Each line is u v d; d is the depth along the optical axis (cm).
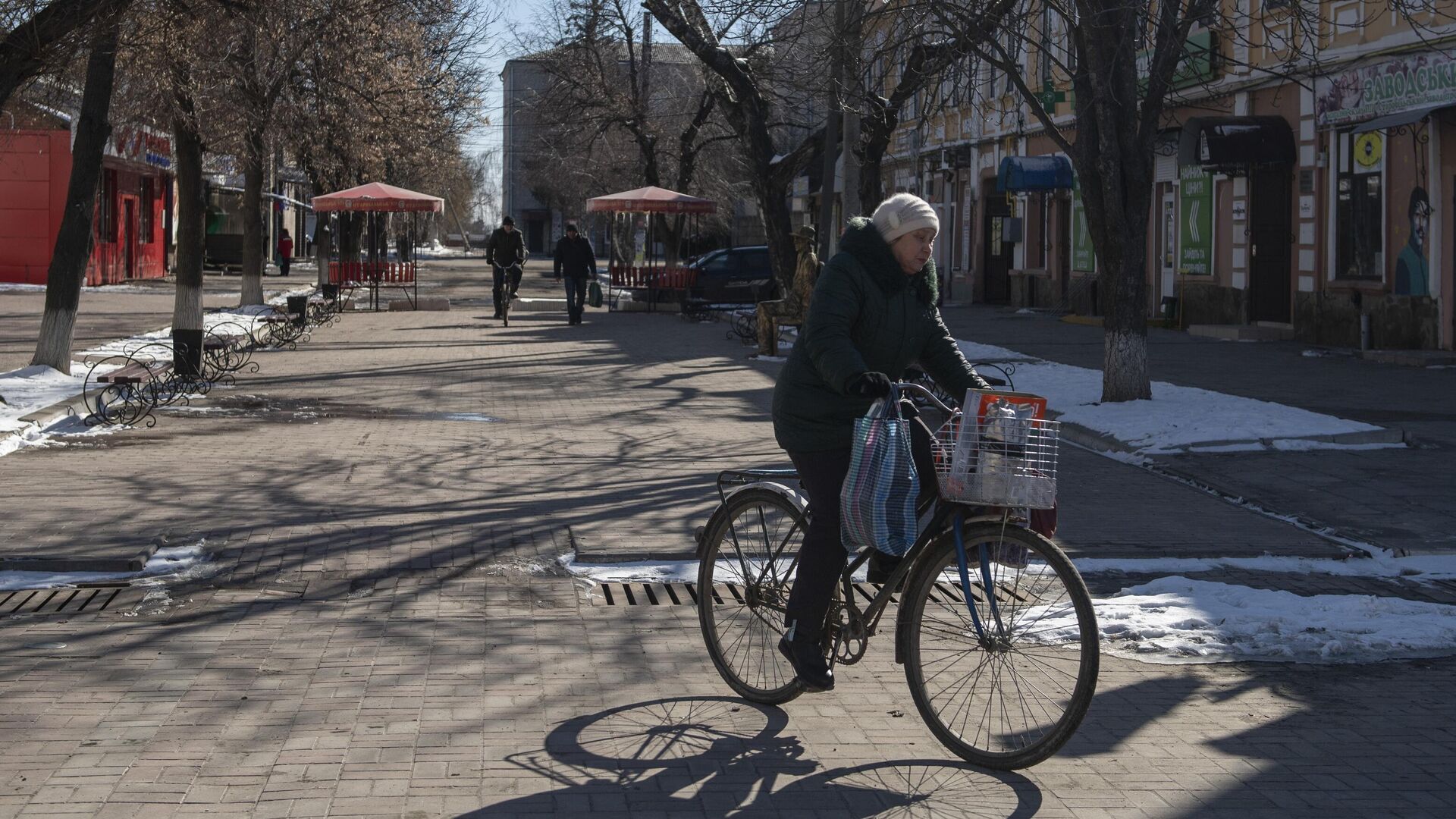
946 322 3048
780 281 2642
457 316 3259
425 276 6072
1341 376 1784
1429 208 1962
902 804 444
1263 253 2472
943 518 486
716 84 2653
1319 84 2209
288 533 844
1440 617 679
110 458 1114
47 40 1260
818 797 448
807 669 507
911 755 489
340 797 438
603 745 493
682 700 548
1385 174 2066
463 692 553
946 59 1550
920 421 500
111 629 639
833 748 495
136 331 2403
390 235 8725
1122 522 910
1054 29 3136
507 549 815
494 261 3061
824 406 497
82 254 1638
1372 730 523
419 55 3133
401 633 639
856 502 480
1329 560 825
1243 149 2302
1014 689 474
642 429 1338
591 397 1614
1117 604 695
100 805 428
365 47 2502
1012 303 3719
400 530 859
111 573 745
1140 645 628
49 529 833
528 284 5281
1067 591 465
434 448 1198
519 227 12075
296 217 7681
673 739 501
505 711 529
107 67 1622
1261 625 655
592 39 4319
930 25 1631
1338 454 1177
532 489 1006
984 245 3897
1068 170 3161
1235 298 2528
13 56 1260
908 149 4475
